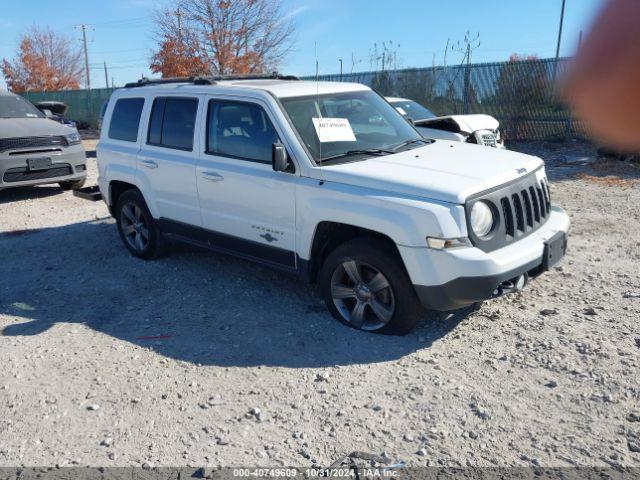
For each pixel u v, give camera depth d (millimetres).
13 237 7922
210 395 3863
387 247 4379
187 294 5621
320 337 4594
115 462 3246
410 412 3572
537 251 4391
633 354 4062
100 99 32500
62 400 3869
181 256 6777
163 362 4316
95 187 7516
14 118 10750
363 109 5559
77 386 4031
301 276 4926
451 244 3986
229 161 5273
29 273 6434
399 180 4242
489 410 3541
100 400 3852
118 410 3738
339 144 4930
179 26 24219
